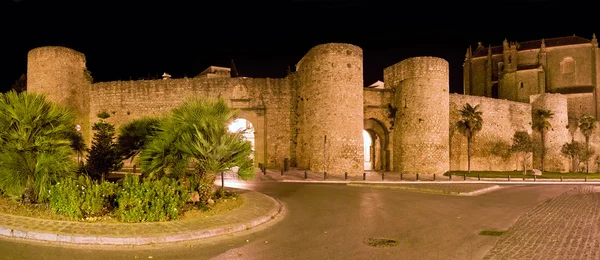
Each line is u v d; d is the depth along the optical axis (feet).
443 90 120.37
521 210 49.11
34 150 38.06
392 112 126.52
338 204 51.06
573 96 216.74
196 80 121.80
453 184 89.45
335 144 105.29
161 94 122.72
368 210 46.55
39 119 39.55
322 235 33.01
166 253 26.55
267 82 122.62
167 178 41.81
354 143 107.04
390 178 100.37
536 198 63.67
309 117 110.83
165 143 44.14
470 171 137.08
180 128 44.21
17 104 38.91
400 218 41.65
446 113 120.98
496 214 45.55
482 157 148.05
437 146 117.19
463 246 29.89
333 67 107.04
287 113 122.62
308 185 76.74
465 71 251.19
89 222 32.42
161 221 33.96
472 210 48.57
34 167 37.06
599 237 32.48
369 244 30.19
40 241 28.07
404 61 122.31
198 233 31.09
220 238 31.24
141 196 34.58
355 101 108.27
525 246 29.32
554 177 127.03
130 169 100.58
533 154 165.58
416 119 116.98
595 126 185.37
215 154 42.27
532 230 35.53
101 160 54.08
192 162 44.75
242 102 120.88
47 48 117.80
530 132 165.07
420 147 115.85
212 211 38.93
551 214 45.52
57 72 117.19
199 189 42.32
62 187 34.55
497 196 66.28
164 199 35.35
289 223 37.99
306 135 112.88
